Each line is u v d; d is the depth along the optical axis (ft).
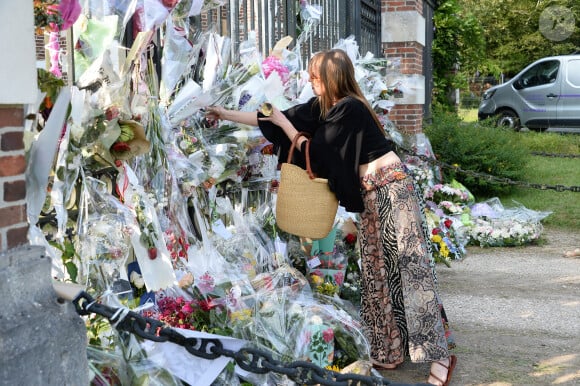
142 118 11.25
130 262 11.46
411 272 12.59
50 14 8.38
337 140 12.47
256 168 15.88
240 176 15.21
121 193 10.82
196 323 11.50
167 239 11.71
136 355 9.86
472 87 93.40
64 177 9.82
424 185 28.73
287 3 18.93
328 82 12.66
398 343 13.42
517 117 59.21
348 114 12.45
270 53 17.10
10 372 7.01
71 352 7.84
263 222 16.20
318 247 16.26
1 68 7.27
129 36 11.55
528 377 13.69
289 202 12.67
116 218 10.48
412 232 12.60
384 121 24.30
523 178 37.91
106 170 10.84
